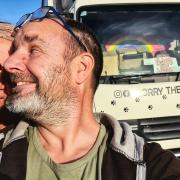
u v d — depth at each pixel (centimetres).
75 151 45
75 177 42
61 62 45
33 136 45
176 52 139
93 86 47
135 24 138
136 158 41
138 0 139
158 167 41
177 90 137
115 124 45
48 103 44
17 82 45
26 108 44
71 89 45
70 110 45
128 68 136
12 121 52
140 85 135
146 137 135
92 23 136
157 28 139
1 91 50
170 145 137
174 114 136
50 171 42
